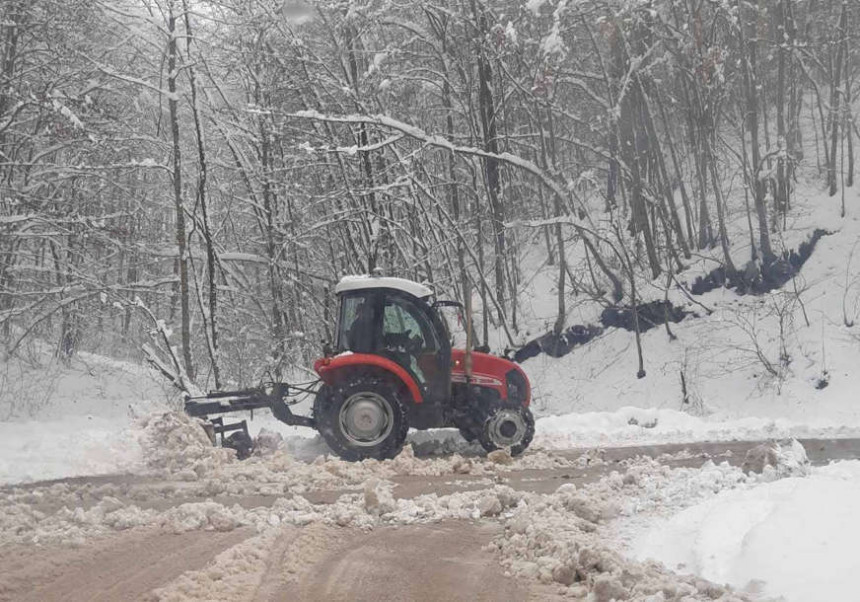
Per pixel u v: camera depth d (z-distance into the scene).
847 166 23.80
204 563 6.33
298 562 6.39
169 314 28.31
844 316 18.92
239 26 21.66
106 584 5.82
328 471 10.44
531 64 22.58
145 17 20.31
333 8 21.41
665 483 9.23
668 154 26.14
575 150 26.91
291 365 22.19
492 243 22.92
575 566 5.89
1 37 20.23
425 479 10.30
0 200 19.50
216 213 23.41
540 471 10.89
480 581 5.98
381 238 22.16
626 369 20.88
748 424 15.69
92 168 20.14
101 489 9.42
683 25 21.59
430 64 23.67
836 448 12.73
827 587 5.12
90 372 21.48
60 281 22.39
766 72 24.92
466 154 21.97
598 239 21.89
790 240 21.19
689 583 5.56
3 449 12.25
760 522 6.49
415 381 12.30
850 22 25.64
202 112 21.98
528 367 22.44
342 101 22.33
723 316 20.59
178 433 11.62
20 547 6.79
